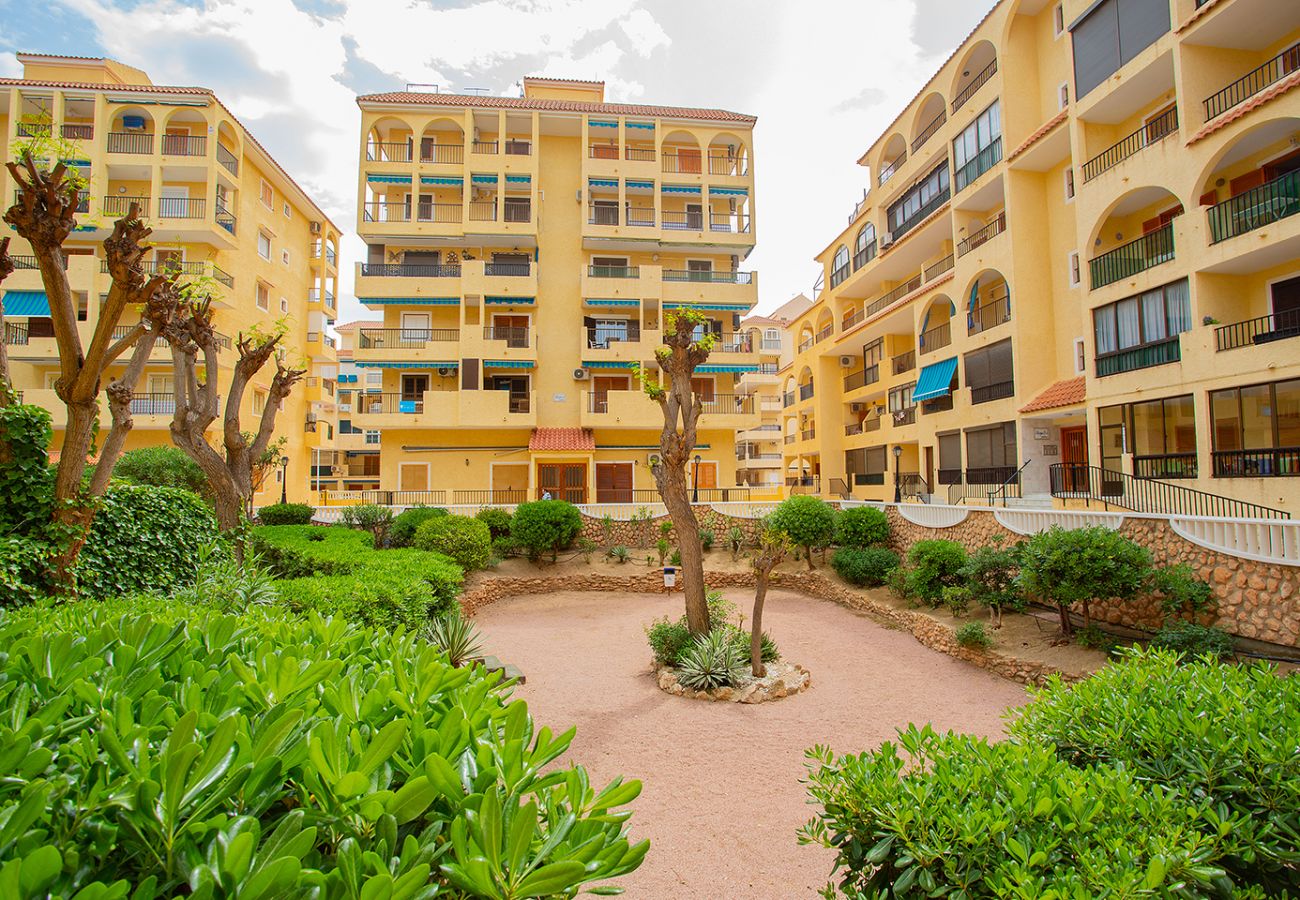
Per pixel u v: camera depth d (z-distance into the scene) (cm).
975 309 2272
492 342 2695
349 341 5559
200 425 1271
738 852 535
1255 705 320
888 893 268
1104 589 917
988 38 2130
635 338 2895
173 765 147
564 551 2055
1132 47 1520
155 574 861
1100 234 1719
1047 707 363
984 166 2136
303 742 174
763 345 5528
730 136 2994
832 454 3397
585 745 763
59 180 673
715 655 975
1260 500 1219
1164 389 1417
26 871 121
